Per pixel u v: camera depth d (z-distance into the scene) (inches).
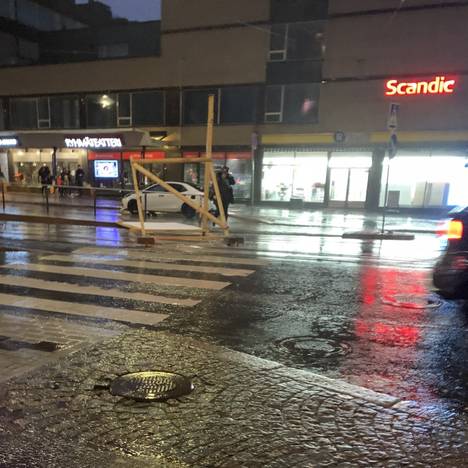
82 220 633.0
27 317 228.5
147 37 1298.0
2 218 679.7
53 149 1172.5
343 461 113.7
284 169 1031.6
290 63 1003.9
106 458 114.1
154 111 1127.6
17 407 137.3
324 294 277.3
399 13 915.4
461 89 890.1
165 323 221.1
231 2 1032.8
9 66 1240.8
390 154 571.8
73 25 1604.3
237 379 157.8
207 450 117.3
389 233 579.8
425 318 233.6
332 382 157.8
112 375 159.2
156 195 724.0
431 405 144.4
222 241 482.9
